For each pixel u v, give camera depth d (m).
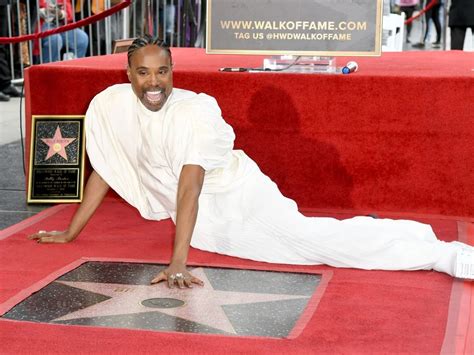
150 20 9.60
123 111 4.48
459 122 5.42
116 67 5.88
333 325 3.63
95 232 5.08
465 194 5.50
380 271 4.42
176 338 3.47
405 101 5.45
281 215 4.49
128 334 3.51
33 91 5.92
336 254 4.41
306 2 5.64
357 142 5.55
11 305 3.85
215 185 4.54
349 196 5.62
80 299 3.96
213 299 3.97
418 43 13.19
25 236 5.00
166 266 4.48
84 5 9.66
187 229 4.13
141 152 4.45
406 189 5.56
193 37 10.12
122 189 4.67
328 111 5.54
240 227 4.53
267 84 5.56
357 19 5.62
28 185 5.89
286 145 5.62
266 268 4.45
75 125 5.92
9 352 3.32
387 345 3.42
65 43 9.84
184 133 4.22
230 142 4.41
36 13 9.80
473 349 3.40
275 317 3.75
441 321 3.71
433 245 4.39
